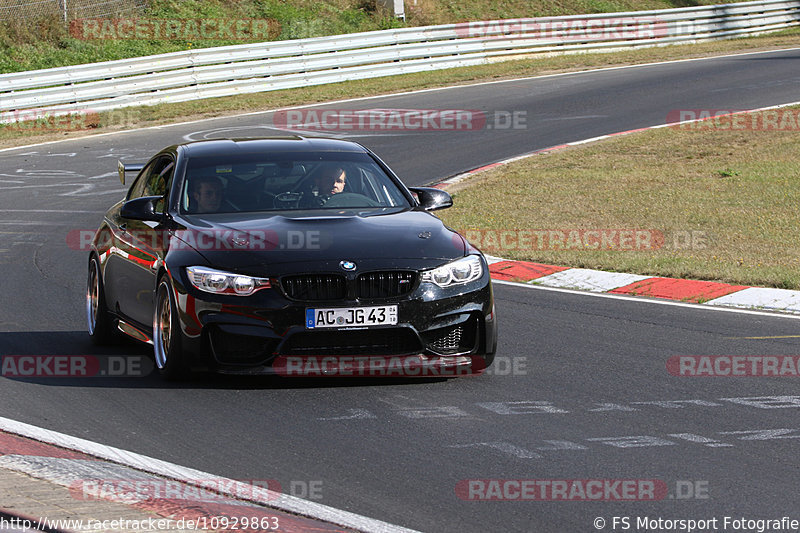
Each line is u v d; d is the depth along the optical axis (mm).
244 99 94562
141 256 25359
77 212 54312
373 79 105938
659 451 18625
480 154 69688
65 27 111188
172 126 82875
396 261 22641
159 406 21672
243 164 26906
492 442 19156
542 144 72812
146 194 28328
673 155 67938
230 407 21562
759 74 99062
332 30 126688
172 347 22953
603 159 67312
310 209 25469
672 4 163000
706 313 31875
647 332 29250
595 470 17562
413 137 75875
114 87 90312
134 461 17891
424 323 22547
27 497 15391
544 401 22078
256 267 22266
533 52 118875
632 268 38344
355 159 27750
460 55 113312
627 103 87750
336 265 22250
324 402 21938
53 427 20141
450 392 22812
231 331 22078
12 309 33062
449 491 16500
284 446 18891
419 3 141000
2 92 85188
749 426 20234
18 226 50562
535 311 32375
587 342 28000
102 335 28094
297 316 21938
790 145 69375
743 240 44844
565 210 52594
